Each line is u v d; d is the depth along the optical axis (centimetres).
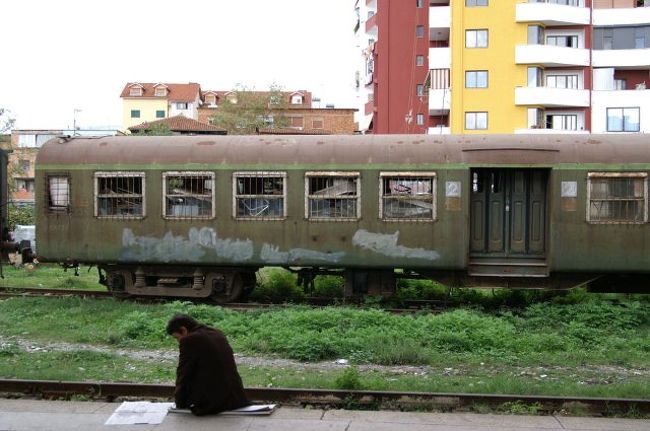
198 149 1558
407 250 1491
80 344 1167
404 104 4862
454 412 780
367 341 1131
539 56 4159
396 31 4884
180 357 725
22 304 1462
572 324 1277
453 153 1484
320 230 1510
